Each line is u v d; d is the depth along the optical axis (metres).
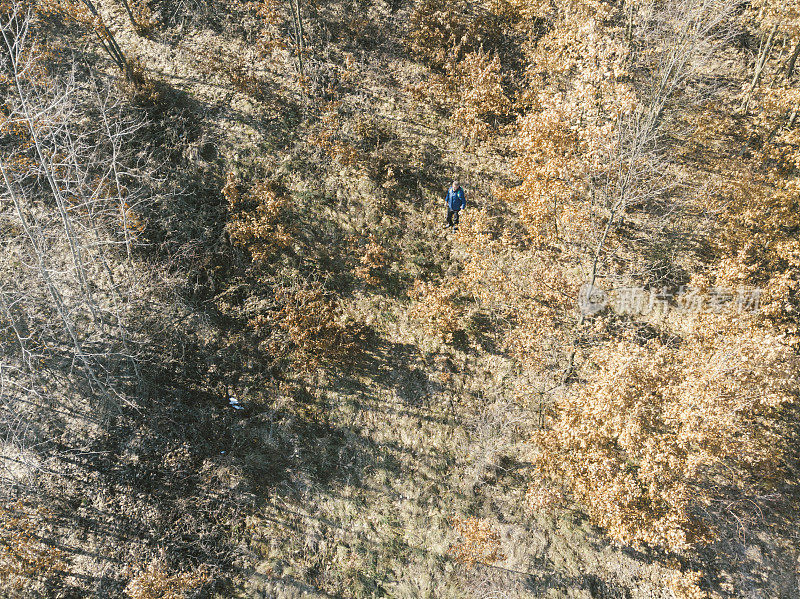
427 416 17.34
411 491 16.39
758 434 15.80
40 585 14.59
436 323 17.91
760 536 15.89
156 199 19.50
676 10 18.19
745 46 22.81
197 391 17.45
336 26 23.03
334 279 18.89
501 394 17.59
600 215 18.27
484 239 17.30
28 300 17.83
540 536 15.88
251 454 16.69
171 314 18.25
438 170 20.56
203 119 20.75
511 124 21.19
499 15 23.28
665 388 13.09
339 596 14.98
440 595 15.03
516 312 18.27
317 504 16.16
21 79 20.05
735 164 19.84
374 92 21.81
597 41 14.68
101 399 17.05
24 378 17.06
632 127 16.84
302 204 19.66
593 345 17.28
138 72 21.06
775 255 16.95
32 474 15.76
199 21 22.92
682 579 14.47
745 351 12.68
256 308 18.39
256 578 15.12
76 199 18.11
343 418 17.28
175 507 15.82
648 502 14.75
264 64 22.06
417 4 23.47
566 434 13.88
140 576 14.13
